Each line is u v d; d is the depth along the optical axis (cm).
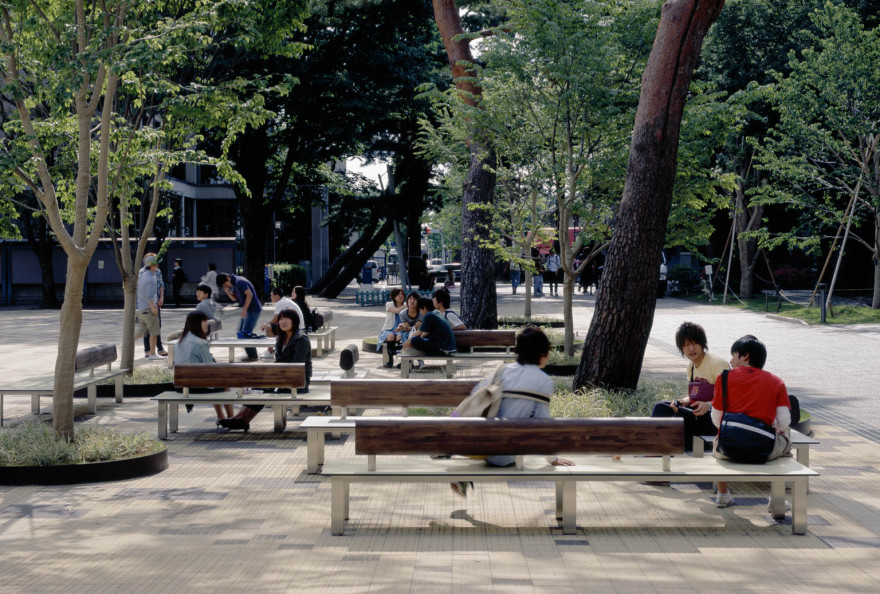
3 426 1063
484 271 1922
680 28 1045
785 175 2730
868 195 2814
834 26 2616
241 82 1060
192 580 538
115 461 802
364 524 666
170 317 2886
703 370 809
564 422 635
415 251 4653
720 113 1447
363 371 1502
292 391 1012
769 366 1616
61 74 863
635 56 1463
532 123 1512
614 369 1084
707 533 644
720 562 575
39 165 828
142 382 1324
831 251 2694
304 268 4956
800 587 525
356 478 637
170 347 1491
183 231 4412
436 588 522
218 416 1072
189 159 1163
